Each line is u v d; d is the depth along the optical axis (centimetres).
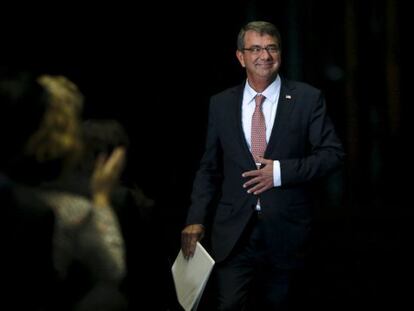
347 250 1510
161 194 1684
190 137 1719
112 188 639
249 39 902
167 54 1697
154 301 688
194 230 924
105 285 584
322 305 1259
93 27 1627
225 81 1730
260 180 893
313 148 914
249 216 908
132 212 648
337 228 1619
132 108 1691
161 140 1706
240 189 917
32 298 557
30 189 577
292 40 1733
